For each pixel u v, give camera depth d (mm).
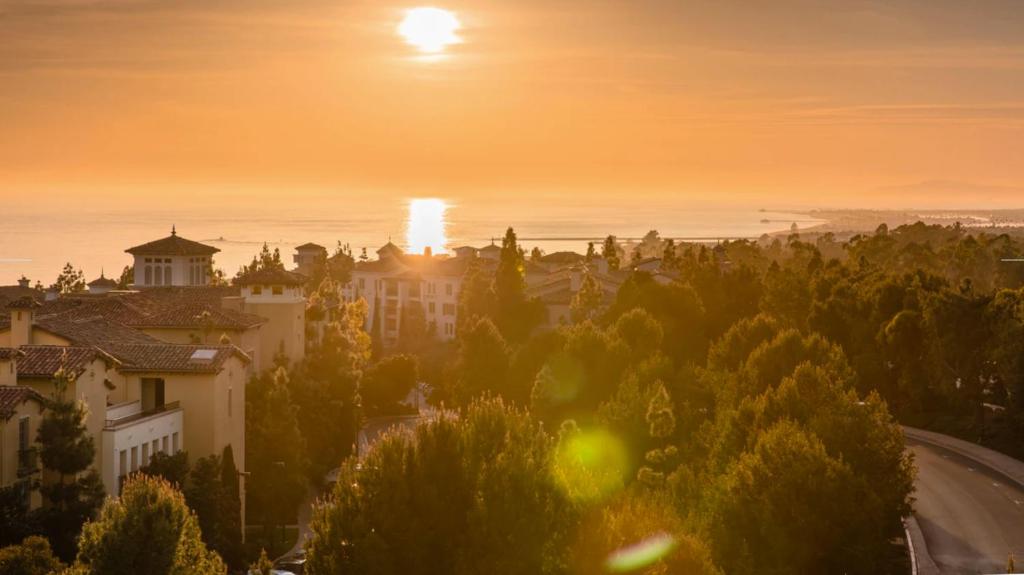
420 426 69875
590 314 184125
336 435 118062
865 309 145625
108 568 58781
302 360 127188
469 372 135250
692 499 77250
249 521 98312
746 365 114250
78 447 74000
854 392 90375
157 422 87750
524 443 70000
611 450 92375
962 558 78688
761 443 74938
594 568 62250
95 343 93625
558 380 116625
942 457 112812
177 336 112250
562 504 66500
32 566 61219
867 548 72188
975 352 123125
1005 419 121625
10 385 77125
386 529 65500
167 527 59875
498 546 64438
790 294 167375
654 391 95250
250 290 124875
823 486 71812
